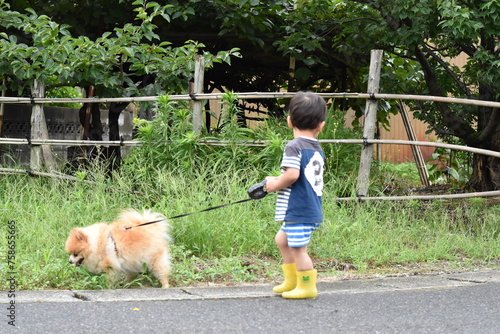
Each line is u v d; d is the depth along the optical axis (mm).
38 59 8773
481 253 6875
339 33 10875
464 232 7598
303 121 4680
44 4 9898
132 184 8086
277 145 8031
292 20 10609
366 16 10148
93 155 9531
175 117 8547
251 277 5664
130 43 8750
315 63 10797
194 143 8234
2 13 8469
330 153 8820
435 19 8328
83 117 10812
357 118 11820
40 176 8367
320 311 4277
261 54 11922
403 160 17344
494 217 7949
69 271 5285
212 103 17172
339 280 5602
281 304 4500
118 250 5051
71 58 8461
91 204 7191
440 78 10672
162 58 9188
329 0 10547
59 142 8414
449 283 5371
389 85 10297
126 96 9641
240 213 6938
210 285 5438
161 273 5207
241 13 9906
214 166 7887
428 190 10266
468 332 3789
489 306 4473
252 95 8391
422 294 4875
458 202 8680
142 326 3818
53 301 4453
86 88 10234
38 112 8570
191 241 6445
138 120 9703
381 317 4129
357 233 7148
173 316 4082
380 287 5199
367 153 8242
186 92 9891
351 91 12266
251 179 7871
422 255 6668
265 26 10539
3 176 8383
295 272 4887
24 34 9852
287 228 4676
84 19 10203
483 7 7332
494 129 9156
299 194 4613
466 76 10242
